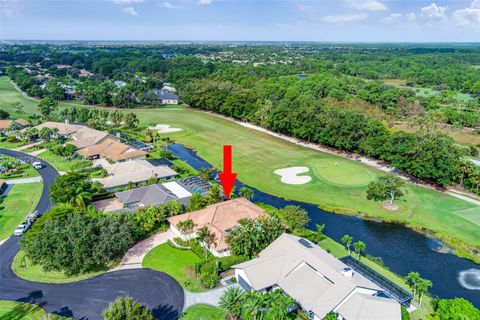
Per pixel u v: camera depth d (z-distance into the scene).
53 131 124.88
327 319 43.56
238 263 57.22
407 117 160.12
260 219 62.03
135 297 50.00
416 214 78.31
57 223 56.25
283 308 41.81
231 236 58.62
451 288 54.84
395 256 63.34
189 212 70.25
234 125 153.12
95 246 54.16
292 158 112.56
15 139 127.19
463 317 42.38
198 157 114.81
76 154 111.31
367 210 80.00
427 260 62.34
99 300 49.38
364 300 44.97
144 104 194.25
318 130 122.94
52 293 50.81
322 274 49.69
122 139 124.31
